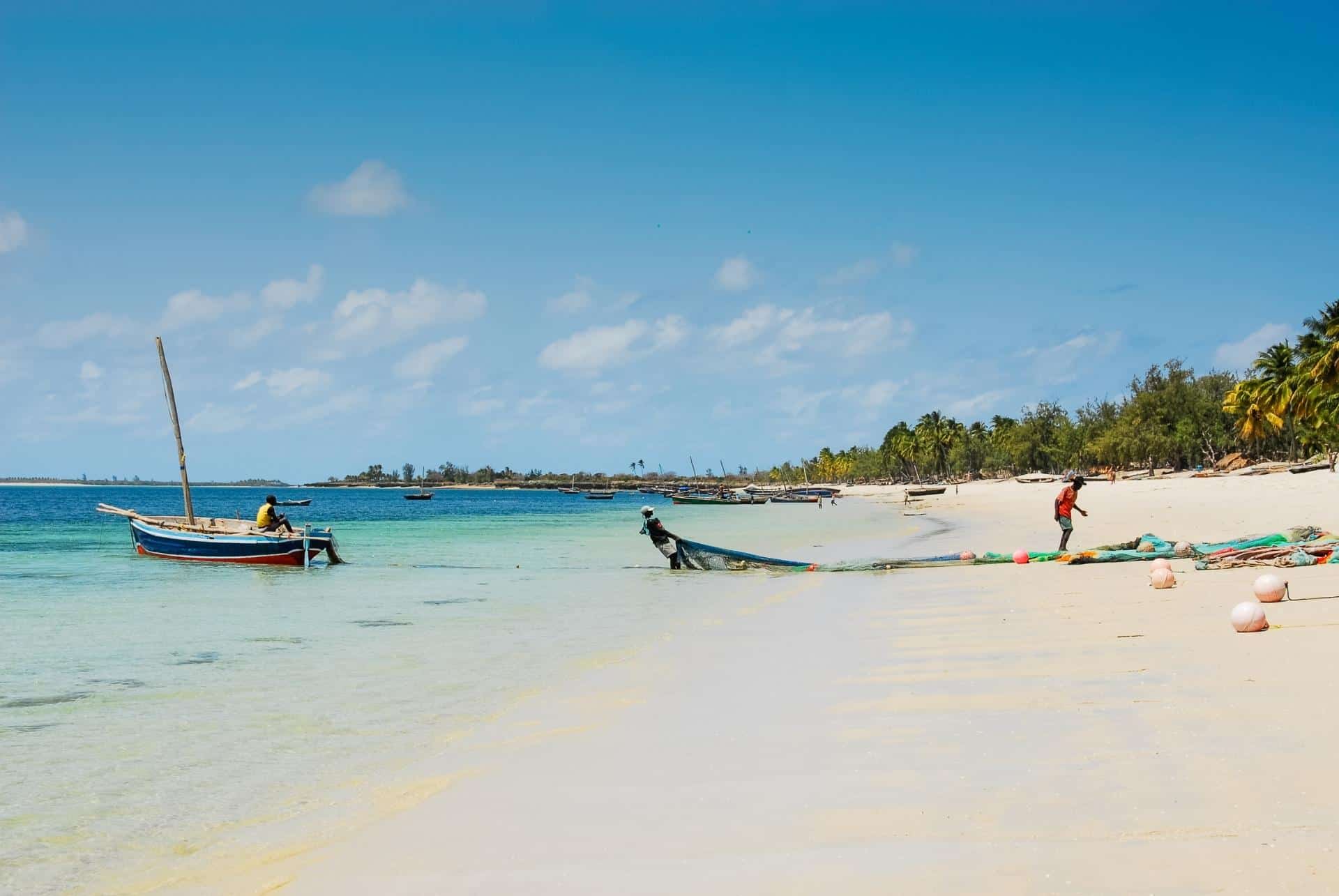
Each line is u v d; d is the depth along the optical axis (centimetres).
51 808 657
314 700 999
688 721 857
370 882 509
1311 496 5400
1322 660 846
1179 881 412
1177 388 12938
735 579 2384
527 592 2130
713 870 479
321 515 9625
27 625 1612
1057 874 431
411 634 1486
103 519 7956
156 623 1641
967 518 6038
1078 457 14875
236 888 516
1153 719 693
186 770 746
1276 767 552
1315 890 393
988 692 857
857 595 1888
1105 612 1320
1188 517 3838
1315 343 8025
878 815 541
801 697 930
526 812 613
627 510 11775
